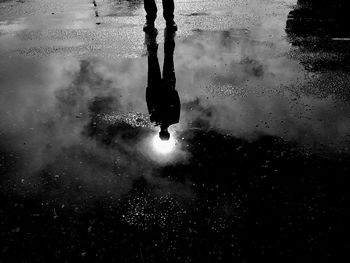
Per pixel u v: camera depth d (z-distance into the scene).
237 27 7.67
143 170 3.42
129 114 4.46
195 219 2.81
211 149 3.69
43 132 4.13
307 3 9.52
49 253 2.56
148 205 2.97
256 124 4.11
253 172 3.31
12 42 7.27
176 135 3.98
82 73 5.72
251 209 2.88
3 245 2.63
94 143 3.89
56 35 7.57
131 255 2.52
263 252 2.50
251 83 5.14
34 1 11.06
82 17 8.91
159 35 7.27
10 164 3.56
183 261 2.45
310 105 4.49
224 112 4.43
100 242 2.63
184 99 4.80
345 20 7.92
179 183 3.22
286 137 3.82
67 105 4.74
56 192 3.16
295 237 2.60
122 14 9.00
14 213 2.94
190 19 8.32
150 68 5.80
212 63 5.88
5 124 4.31
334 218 2.75
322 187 3.08
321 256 2.45
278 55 6.10
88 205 2.99
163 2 7.07
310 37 6.90
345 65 5.59
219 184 3.18
